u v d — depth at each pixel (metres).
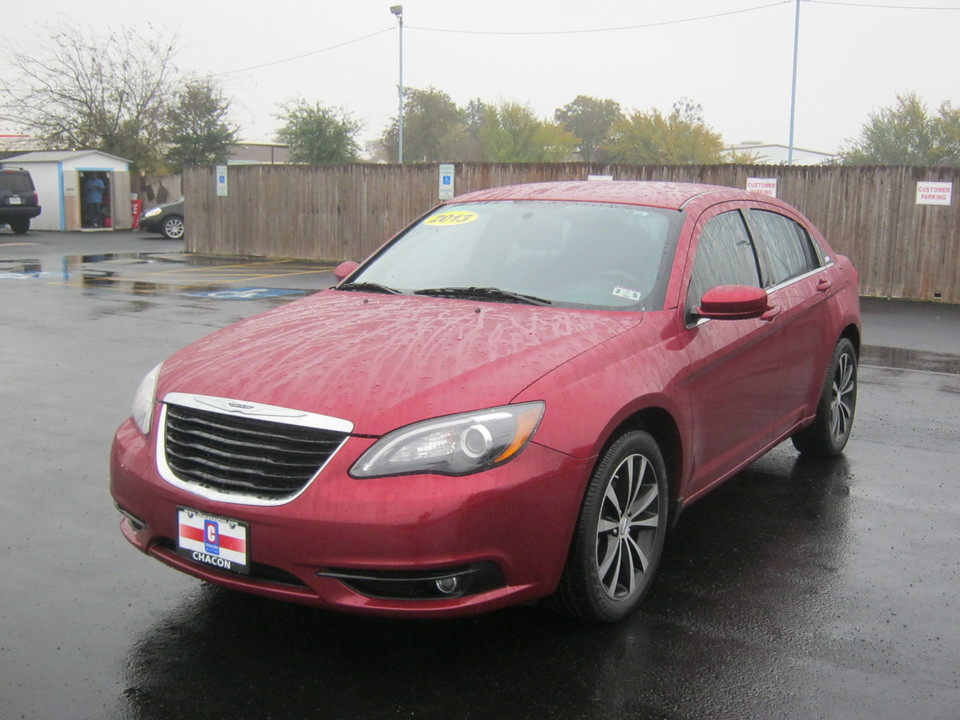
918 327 12.16
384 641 3.43
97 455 5.66
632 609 3.65
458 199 5.15
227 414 3.17
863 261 15.77
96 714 2.94
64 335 9.88
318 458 3.04
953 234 15.12
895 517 4.88
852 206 15.71
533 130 53.69
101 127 40.38
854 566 4.22
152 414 3.44
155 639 3.43
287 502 2.98
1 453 5.67
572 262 4.27
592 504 3.33
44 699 3.02
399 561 2.91
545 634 3.50
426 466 2.97
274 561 3.00
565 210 4.63
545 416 3.17
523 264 4.34
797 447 5.88
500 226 4.64
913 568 4.21
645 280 4.08
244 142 51.47
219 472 3.15
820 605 3.81
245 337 3.74
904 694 3.13
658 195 4.68
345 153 41.28
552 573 3.21
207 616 3.61
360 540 2.91
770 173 16.23
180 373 3.49
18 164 32.44
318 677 3.17
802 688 3.15
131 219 33.66
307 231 21.50
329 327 3.76
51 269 18.05
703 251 4.37
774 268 5.04
